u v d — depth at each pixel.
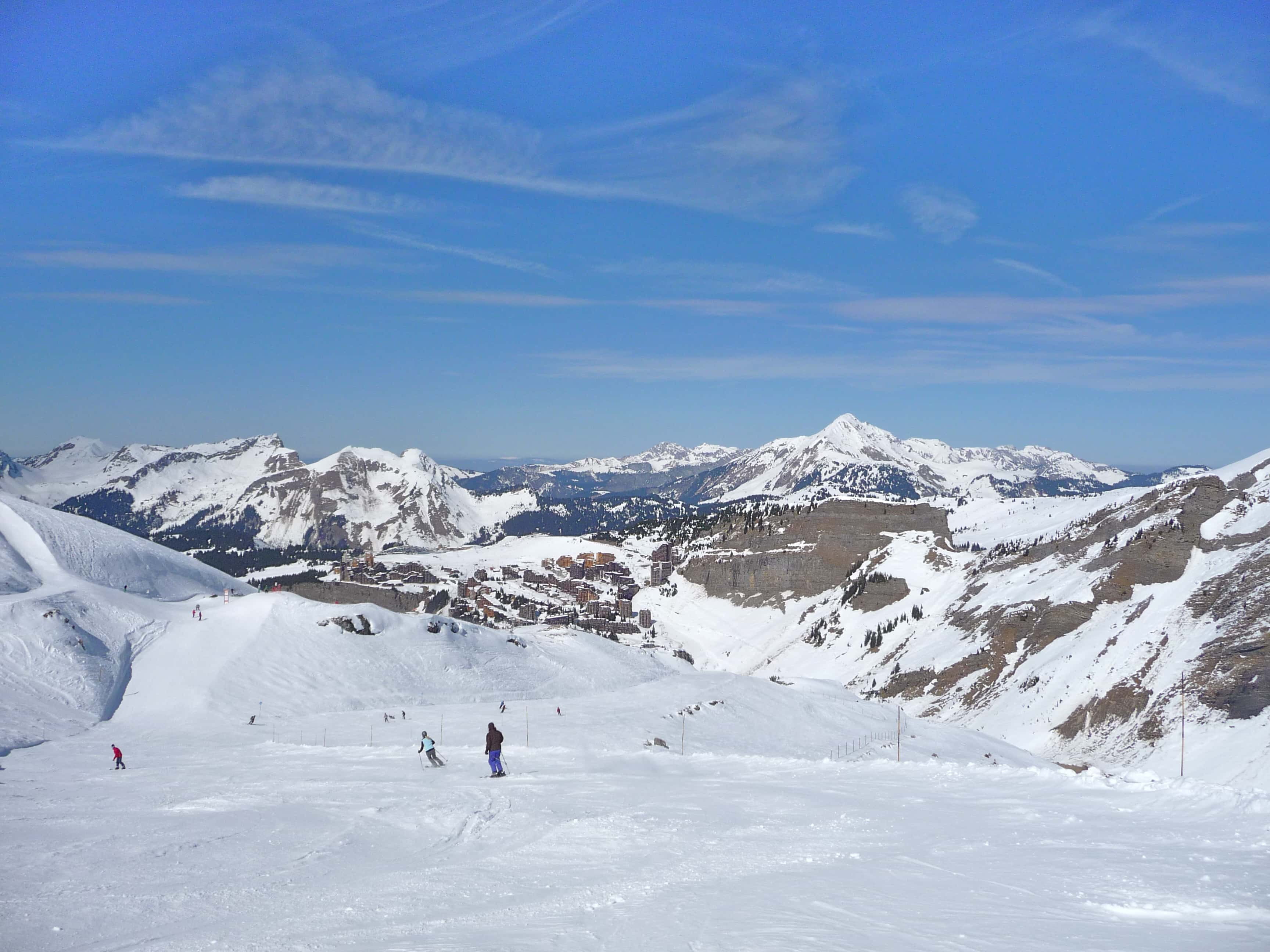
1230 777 93.62
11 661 101.00
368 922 22.14
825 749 89.38
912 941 17.22
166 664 113.12
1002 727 132.25
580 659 147.38
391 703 110.00
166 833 36.38
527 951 18.39
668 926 19.52
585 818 34.12
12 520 162.88
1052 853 23.83
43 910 24.83
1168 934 16.77
